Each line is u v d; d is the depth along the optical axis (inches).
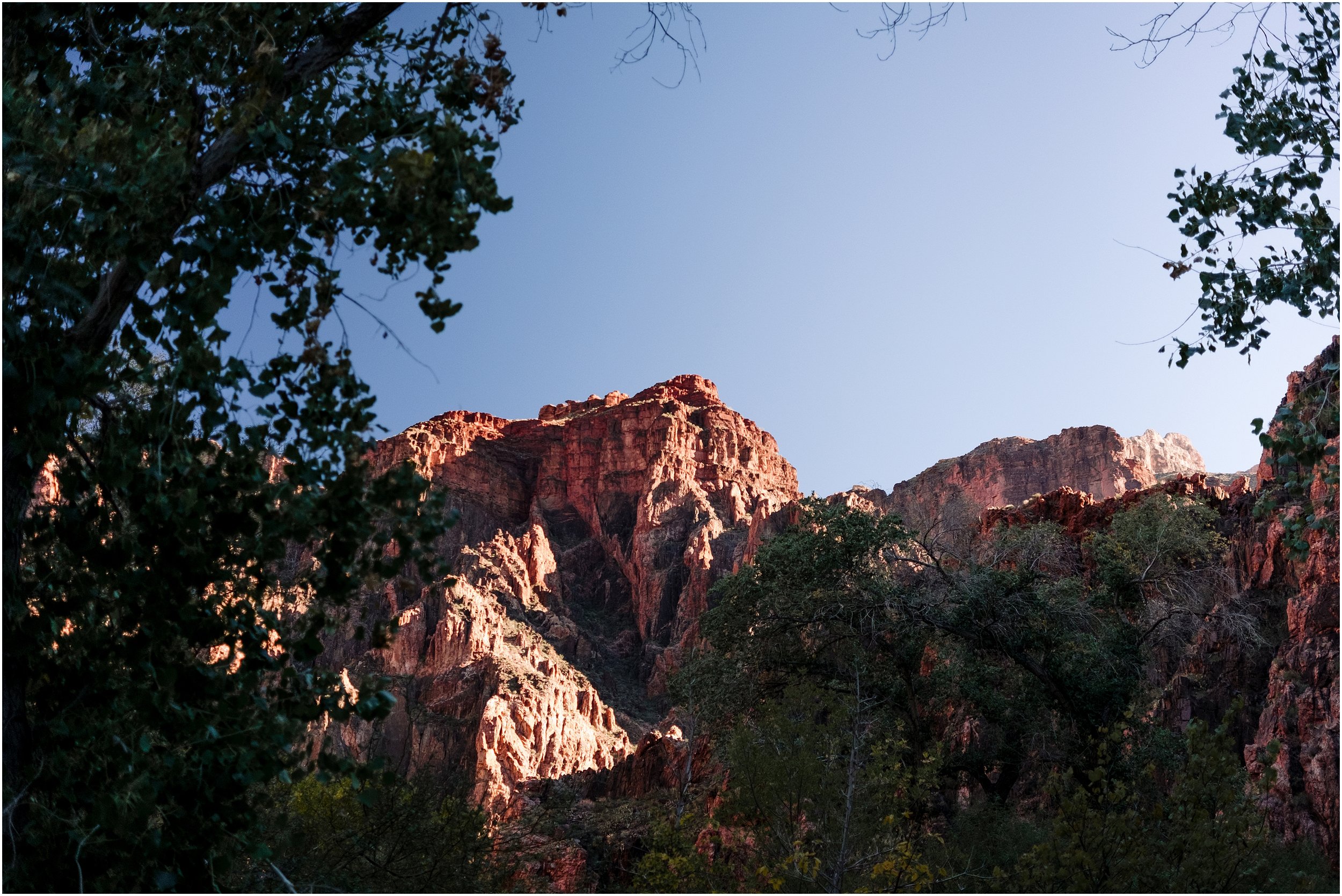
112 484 271.3
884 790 560.4
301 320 284.4
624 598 6092.5
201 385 266.5
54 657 288.4
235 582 289.4
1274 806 807.1
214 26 297.4
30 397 254.8
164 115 298.0
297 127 287.1
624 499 6702.8
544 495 6894.7
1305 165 402.3
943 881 531.5
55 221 272.7
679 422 6909.5
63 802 267.1
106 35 318.0
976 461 7450.8
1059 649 920.3
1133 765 794.2
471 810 563.8
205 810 272.7
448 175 269.9
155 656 275.9
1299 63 410.6
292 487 276.4
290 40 309.9
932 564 981.8
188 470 268.8
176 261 265.3
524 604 5590.6
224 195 278.2
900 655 947.3
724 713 977.5
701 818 619.8
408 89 343.9
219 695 278.4
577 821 1246.9
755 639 1008.9
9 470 263.9
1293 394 1143.6
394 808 523.5
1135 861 442.3
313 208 271.3
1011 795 975.0
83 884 259.9
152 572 275.9
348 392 278.7
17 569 268.1
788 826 533.3
